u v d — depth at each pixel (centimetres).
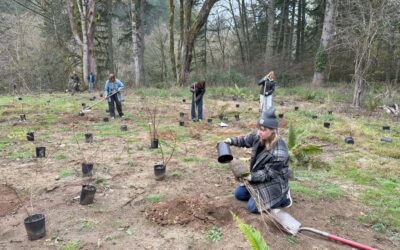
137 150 717
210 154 695
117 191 495
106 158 656
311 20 3397
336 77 2480
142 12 3056
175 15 3719
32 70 2452
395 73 2148
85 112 1194
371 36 1352
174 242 360
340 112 1312
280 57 2736
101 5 2980
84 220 406
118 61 3634
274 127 371
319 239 368
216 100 1678
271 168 376
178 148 738
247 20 3278
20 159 650
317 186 526
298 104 1566
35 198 470
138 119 1102
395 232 401
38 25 2775
